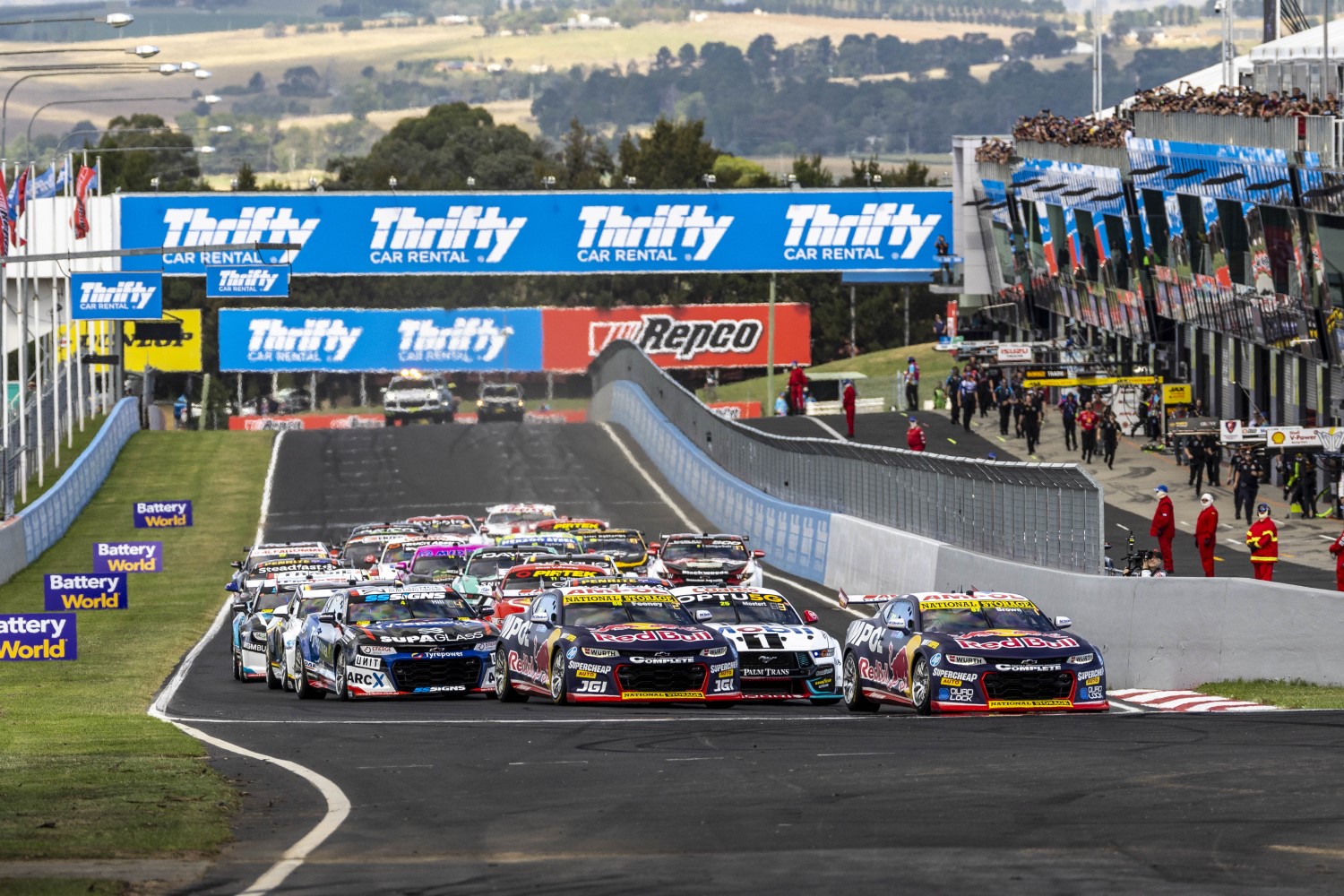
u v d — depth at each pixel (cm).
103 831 4344
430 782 5322
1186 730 6259
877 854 3947
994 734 6338
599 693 7962
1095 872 3706
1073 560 10500
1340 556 10394
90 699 9175
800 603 14238
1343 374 17812
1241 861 3806
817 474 16462
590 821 4522
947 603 7988
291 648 9481
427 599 9212
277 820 4628
